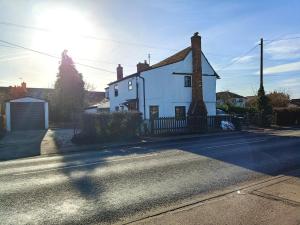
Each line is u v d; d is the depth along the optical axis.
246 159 12.57
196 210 6.27
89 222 6.15
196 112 31.80
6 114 33.34
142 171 10.60
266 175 9.72
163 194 7.85
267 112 35.59
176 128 26.59
